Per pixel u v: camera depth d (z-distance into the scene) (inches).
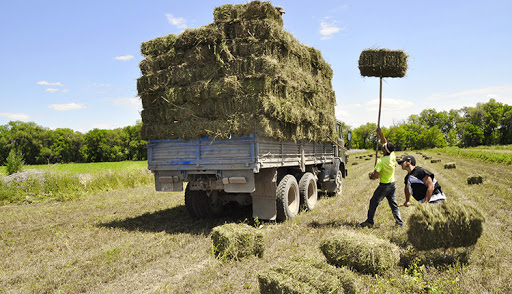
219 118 225.9
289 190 263.7
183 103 239.3
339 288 111.0
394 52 258.8
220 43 229.6
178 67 241.9
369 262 138.7
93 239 217.9
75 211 335.6
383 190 215.6
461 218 142.9
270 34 223.8
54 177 467.2
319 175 348.5
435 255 148.2
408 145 3617.1
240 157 220.7
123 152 2920.8
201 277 143.7
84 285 141.5
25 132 2726.4
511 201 289.9
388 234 195.5
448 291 120.6
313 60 301.4
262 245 171.9
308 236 203.5
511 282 124.2
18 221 291.0
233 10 230.8
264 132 211.9
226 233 169.0
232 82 217.5
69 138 2837.1
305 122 279.9
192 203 270.4
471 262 147.0
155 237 216.2
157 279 145.9
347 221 237.6
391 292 121.3
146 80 253.9
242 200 273.3
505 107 3134.8
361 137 3732.8
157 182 256.5
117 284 142.6
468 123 3373.5
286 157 258.2
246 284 134.2
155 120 253.1
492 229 198.1
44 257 184.5
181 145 242.7
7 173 579.2
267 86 217.3
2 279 152.7
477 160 1101.7
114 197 430.0
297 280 111.7
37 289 139.4
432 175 184.7
